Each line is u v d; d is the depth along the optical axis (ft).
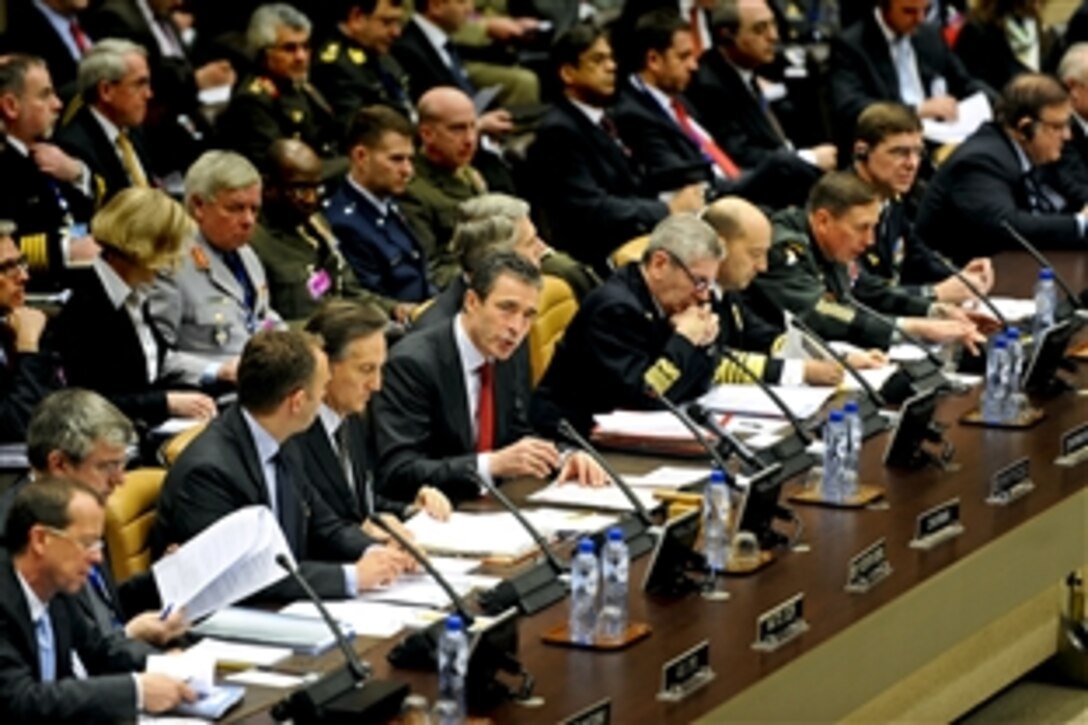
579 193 89.20
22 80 72.95
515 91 105.19
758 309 69.82
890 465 56.75
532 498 53.67
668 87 94.17
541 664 42.39
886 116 77.05
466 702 39.96
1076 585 62.39
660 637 43.98
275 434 48.91
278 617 44.39
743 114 98.78
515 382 59.47
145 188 63.62
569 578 46.70
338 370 51.70
